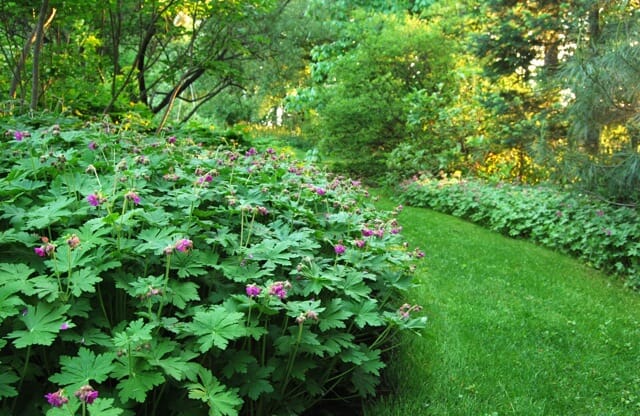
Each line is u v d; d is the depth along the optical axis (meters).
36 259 2.44
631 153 5.83
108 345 2.08
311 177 4.58
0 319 2.02
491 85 11.78
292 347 2.39
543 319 4.53
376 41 13.85
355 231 3.64
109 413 1.68
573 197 6.91
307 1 15.27
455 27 13.83
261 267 2.79
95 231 2.59
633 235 6.64
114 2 6.75
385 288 3.27
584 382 3.43
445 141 12.09
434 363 3.34
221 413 1.97
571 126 6.44
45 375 2.18
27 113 5.32
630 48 5.50
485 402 2.97
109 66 9.00
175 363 1.98
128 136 4.65
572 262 7.15
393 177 12.24
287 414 2.42
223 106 19.39
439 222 8.84
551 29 10.29
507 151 11.40
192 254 2.59
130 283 2.21
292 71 13.35
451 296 4.88
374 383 2.70
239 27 9.94
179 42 11.76
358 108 13.01
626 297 5.71
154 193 3.50
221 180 3.76
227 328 2.10
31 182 3.12
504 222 8.60
